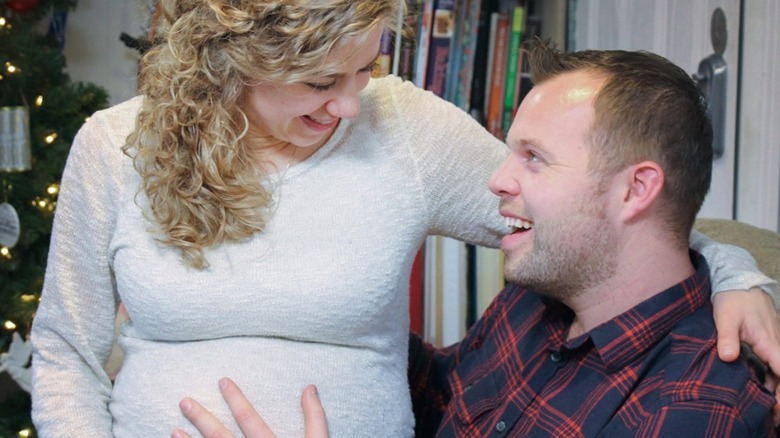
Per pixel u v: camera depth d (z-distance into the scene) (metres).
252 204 1.10
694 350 1.04
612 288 1.11
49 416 1.14
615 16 2.18
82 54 2.78
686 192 1.08
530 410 1.16
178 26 1.08
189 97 1.09
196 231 1.10
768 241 1.36
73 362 1.18
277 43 0.99
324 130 1.11
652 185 1.06
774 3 1.55
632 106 1.06
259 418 1.08
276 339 1.12
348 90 1.05
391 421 1.17
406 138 1.17
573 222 1.09
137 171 1.13
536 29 2.45
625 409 1.04
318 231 1.12
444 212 1.21
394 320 1.18
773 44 1.55
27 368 2.28
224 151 1.09
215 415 1.09
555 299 1.22
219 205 1.09
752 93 1.63
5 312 2.25
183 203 1.09
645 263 1.10
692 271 1.14
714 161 1.77
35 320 1.21
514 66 2.30
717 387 0.99
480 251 2.23
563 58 1.15
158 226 1.11
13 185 2.27
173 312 1.10
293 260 1.10
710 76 1.74
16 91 2.30
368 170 1.15
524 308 1.30
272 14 0.98
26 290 2.29
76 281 1.17
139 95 1.23
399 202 1.15
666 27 1.95
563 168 1.08
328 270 1.10
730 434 0.95
